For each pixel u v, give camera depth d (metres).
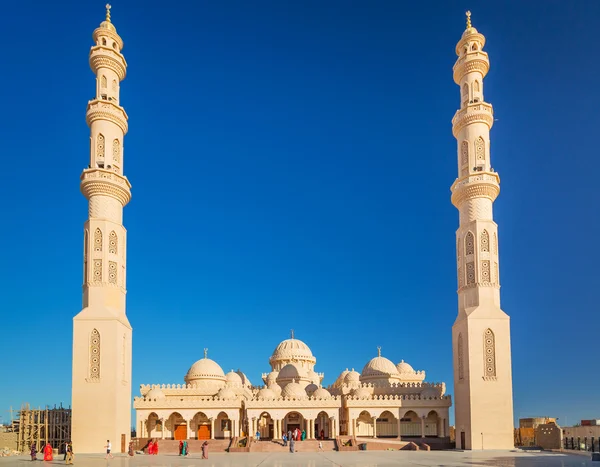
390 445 85.94
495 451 75.38
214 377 109.00
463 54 91.06
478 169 86.62
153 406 95.56
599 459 55.75
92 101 83.12
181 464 57.41
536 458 61.12
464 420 81.31
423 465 52.69
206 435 98.75
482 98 89.06
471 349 80.88
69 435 86.06
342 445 84.62
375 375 113.00
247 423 97.50
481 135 87.06
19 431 84.56
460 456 66.06
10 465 57.50
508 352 80.75
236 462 60.16
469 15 92.69
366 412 101.38
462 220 87.31
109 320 76.62
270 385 107.75
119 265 80.69
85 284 79.00
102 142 82.50
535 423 93.38
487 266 83.50
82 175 81.44
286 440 85.88
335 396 103.06
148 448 77.94
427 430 99.19
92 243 79.19
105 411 74.56
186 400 96.50
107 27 85.94
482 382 80.12
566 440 77.06
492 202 87.06
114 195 81.56
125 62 88.00
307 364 120.56
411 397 98.62
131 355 83.00
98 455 71.62
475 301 83.00
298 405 96.12
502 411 79.38
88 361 75.62
